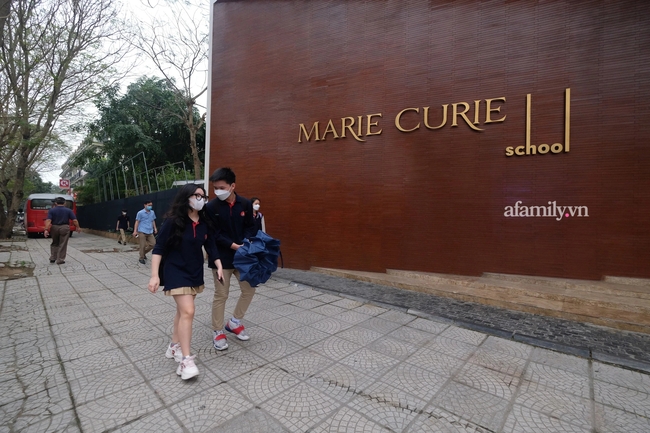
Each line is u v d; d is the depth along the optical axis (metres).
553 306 4.27
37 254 10.01
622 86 4.61
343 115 6.50
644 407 2.39
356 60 6.39
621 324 3.78
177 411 2.23
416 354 3.17
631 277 4.55
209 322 3.95
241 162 7.76
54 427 2.06
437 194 5.70
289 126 7.12
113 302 4.70
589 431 2.12
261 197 7.45
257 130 7.54
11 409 2.23
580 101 4.80
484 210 5.37
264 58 7.47
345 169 6.48
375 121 6.19
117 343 3.30
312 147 6.83
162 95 18.58
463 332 3.73
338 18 6.58
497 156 5.28
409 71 5.91
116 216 16.38
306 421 2.16
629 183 4.57
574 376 2.80
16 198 15.60
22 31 9.29
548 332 3.69
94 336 3.47
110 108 18.20
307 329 3.76
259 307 4.54
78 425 2.08
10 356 3.00
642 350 3.26
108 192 22.23
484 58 5.36
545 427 2.15
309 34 6.90
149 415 2.19
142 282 5.97
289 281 5.95
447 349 3.29
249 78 7.69
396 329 3.79
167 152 19.47
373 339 3.50
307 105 6.90
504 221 5.24
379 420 2.19
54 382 2.57
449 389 2.57
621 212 4.61
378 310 4.45
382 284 5.68
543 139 4.99
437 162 5.69
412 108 5.86
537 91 5.02
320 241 6.72
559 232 4.92
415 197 5.86
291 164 7.08
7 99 9.16
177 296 2.71
